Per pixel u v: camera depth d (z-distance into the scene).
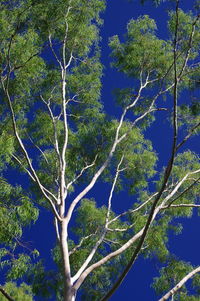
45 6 14.90
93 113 16.41
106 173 16.22
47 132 15.74
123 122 16.48
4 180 11.78
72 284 10.38
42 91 16.08
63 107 14.27
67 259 10.83
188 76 16.23
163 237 15.03
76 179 14.91
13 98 15.20
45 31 15.18
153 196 14.80
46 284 13.95
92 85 16.70
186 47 15.78
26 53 14.35
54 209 11.49
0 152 12.45
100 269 14.48
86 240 14.50
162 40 16.97
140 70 17.03
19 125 15.48
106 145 16.11
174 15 15.75
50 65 16.25
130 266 8.20
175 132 8.02
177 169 15.77
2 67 14.26
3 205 11.58
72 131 16.22
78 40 16.27
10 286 16.00
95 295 14.22
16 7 14.31
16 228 11.11
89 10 15.95
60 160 13.16
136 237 11.32
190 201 15.45
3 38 14.05
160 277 14.42
